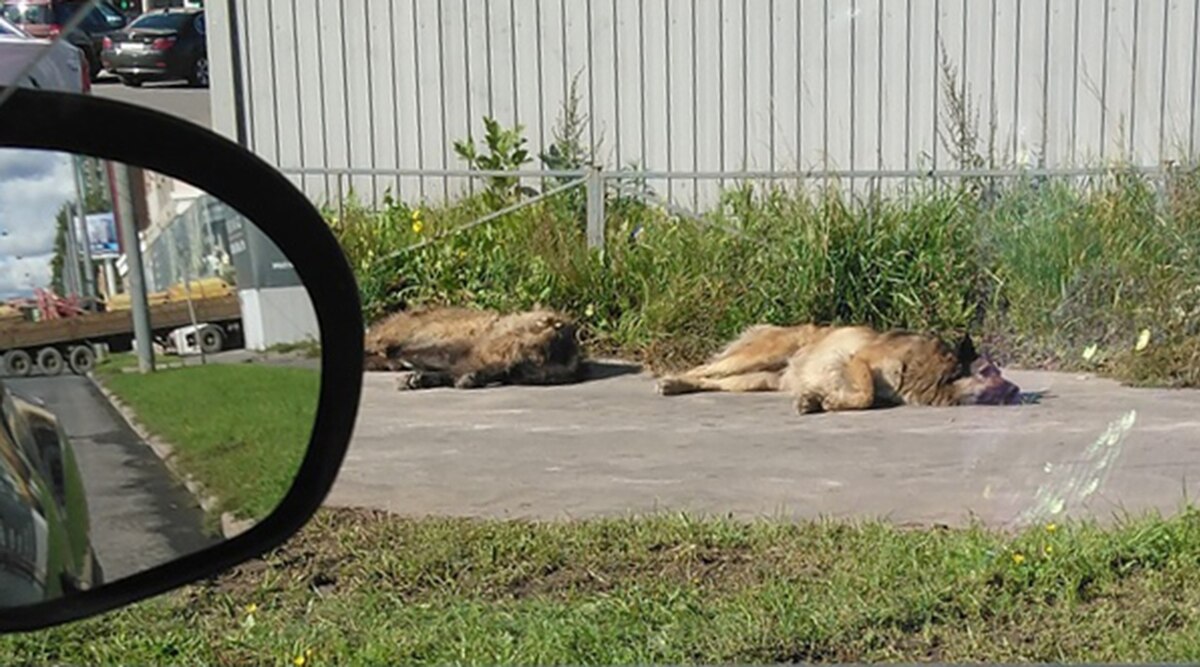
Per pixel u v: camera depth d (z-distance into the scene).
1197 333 7.25
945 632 3.96
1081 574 4.27
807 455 5.72
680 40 9.58
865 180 8.99
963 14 9.41
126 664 3.79
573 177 8.57
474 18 9.66
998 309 7.68
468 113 9.73
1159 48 9.37
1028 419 6.25
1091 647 3.83
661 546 4.59
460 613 4.09
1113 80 9.41
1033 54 9.40
